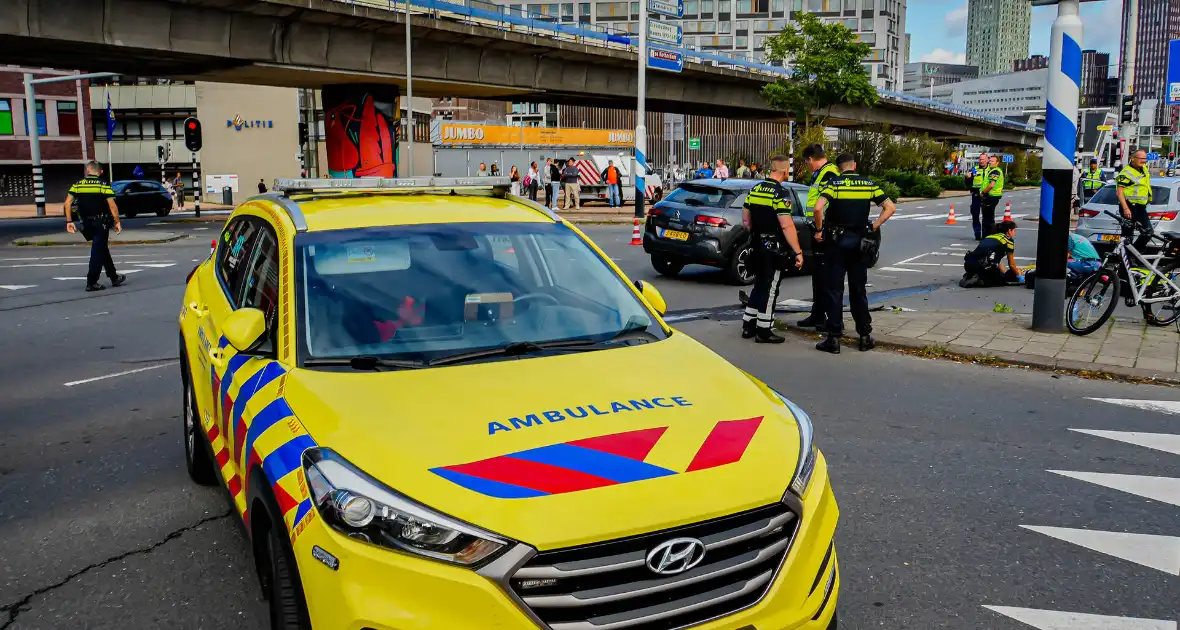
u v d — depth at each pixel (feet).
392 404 9.70
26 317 37.78
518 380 10.34
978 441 19.98
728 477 8.76
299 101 183.01
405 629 7.91
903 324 32.71
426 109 196.34
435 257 12.79
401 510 8.22
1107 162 111.45
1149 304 32.17
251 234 14.74
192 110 199.41
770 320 30.83
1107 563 14.01
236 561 14.12
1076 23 28.76
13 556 14.39
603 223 96.84
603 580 8.04
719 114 177.88
